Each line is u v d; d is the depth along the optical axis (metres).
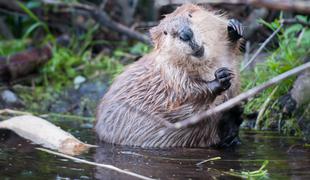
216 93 10.36
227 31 10.77
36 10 18.88
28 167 9.17
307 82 11.77
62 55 16.58
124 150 10.64
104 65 16.36
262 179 8.32
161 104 10.97
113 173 8.77
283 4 7.34
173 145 11.02
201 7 11.34
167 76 10.80
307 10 7.32
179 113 10.84
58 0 18.09
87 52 16.98
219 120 10.81
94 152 10.42
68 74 16.19
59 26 18.78
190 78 10.61
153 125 11.03
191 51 10.29
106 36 17.89
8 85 15.98
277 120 12.12
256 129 12.23
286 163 9.25
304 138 11.24
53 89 15.73
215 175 8.65
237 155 9.98
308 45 12.72
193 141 10.97
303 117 11.69
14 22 19.61
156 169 9.07
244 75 13.35
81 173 8.80
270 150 10.28
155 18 18.25
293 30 12.84
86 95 15.28
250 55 14.38
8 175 8.70
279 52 13.09
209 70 10.69
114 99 11.55
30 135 11.29
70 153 10.30
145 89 11.19
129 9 18.75
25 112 13.60
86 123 13.36
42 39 18.11
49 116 14.09
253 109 12.57
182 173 8.79
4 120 12.66
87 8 17.41
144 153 10.34
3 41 18.23
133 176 8.58
